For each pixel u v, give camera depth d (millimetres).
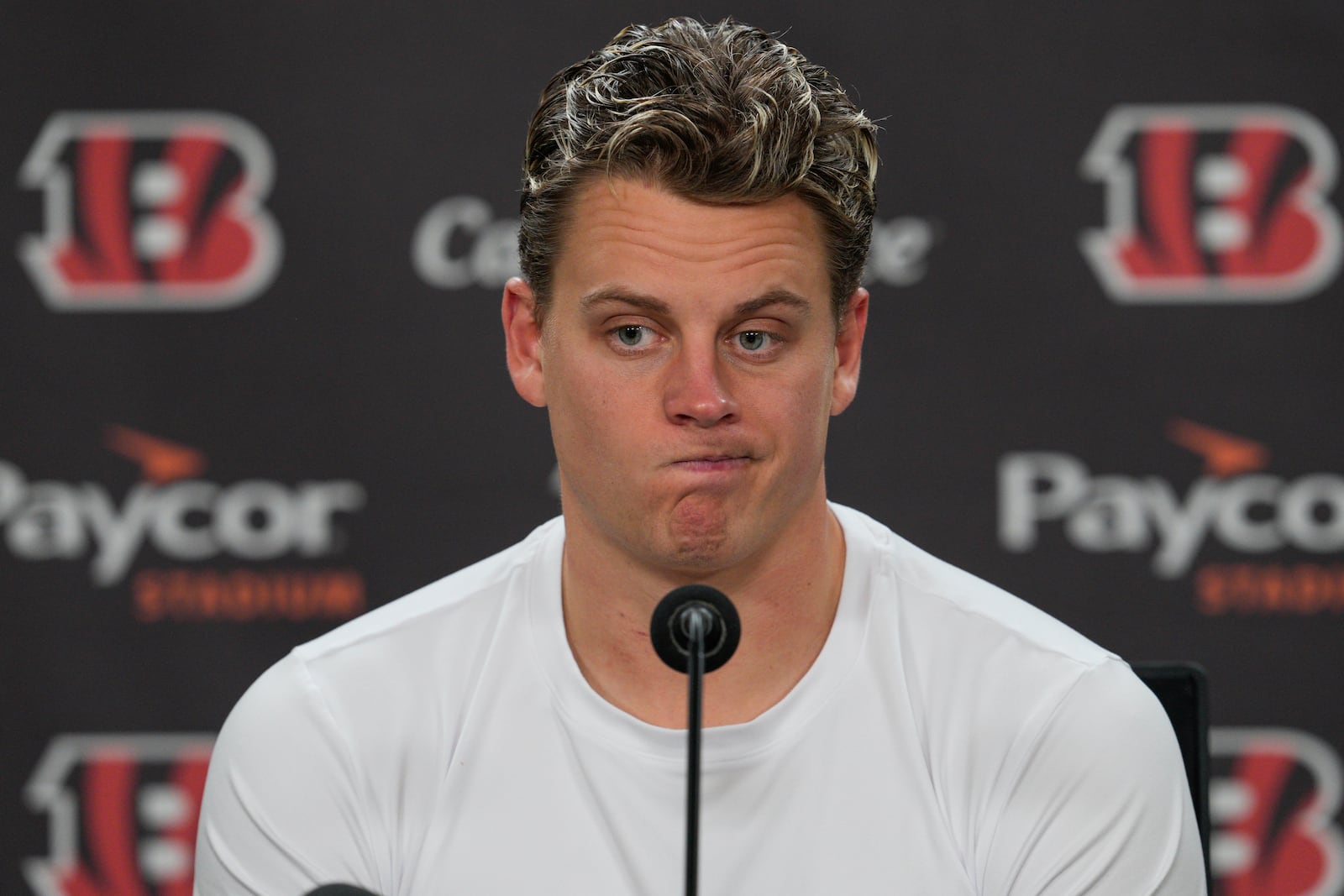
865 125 4445
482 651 4809
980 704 4598
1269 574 8703
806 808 4492
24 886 8883
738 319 4098
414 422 8875
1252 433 8688
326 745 4664
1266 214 8656
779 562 4523
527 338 4668
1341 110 8609
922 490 8773
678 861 4457
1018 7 8680
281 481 8859
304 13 8789
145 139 8789
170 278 8828
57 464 8836
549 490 8883
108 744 8891
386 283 8852
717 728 4500
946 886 4418
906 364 8758
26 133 8773
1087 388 8734
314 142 8812
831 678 4617
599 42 8805
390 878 4621
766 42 4516
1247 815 8758
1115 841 4441
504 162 8828
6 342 8797
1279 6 8609
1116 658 4746
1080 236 8703
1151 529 8742
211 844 4762
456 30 8812
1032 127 8688
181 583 8875
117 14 8758
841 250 4262
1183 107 8672
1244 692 8734
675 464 4109
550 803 4551
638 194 4051
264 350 8852
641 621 4570
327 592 8891
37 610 8859
